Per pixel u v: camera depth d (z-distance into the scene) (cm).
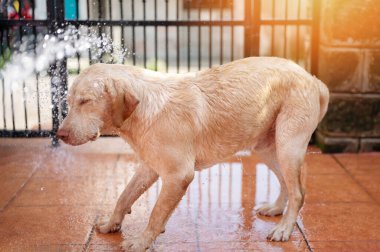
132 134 236
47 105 391
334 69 338
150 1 574
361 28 333
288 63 251
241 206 279
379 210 277
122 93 227
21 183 304
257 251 243
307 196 290
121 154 341
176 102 234
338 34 334
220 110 240
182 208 276
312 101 248
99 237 254
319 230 259
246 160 331
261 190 295
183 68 557
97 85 225
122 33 348
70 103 227
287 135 247
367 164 329
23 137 360
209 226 261
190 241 250
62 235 255
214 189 296
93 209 277
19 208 278
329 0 335
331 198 288
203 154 243
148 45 608
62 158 336
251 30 348
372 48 335
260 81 244
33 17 352
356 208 278
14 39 390
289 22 350
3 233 256
